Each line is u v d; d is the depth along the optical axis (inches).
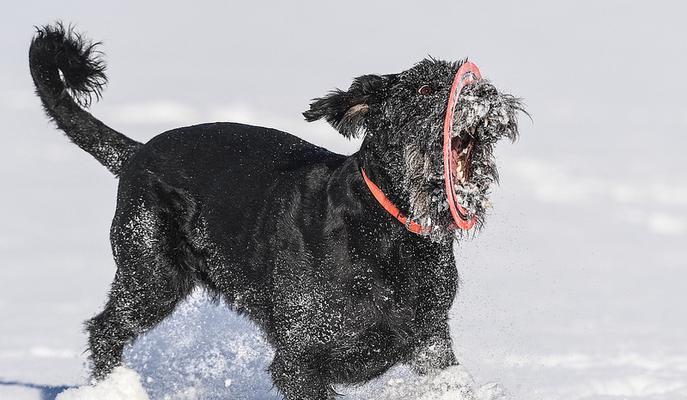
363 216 262.5
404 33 1588.3
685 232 704.4
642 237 678.5
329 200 268.4
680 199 799.1
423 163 254.4
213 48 1505.9
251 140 302.5
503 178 822.5
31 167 890.7
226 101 1087.0
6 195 789.2
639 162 908.0
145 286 310.8
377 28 1646.2
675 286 541.6
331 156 284.8
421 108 255.0
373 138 263.6
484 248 609.3
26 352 397.4
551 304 486.9
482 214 258.2
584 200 781.3
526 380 347.3
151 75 1261.1
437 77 258.4
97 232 691.4
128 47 1497.3
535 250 614.5
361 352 267.7
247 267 287.7
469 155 255.8
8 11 1748.3
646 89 1244.5
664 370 368.8
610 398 324.8
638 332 435.5
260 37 1600.6
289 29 1663.4
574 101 1165.1
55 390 323.3
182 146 309.3
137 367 342.0
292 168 285.1
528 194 784.9
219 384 331.0
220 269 298.7
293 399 269.3
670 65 1389.0
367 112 269.0
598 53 1449.3
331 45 1514.5
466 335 414.3
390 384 286.0
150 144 316.5
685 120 1097.4
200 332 355.3
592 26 1663.4
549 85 1239.5
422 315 267.9
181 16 1815.9
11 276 565.3
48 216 732.7
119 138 340.5
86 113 340.5
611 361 381.1
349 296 262.7
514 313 462.9
